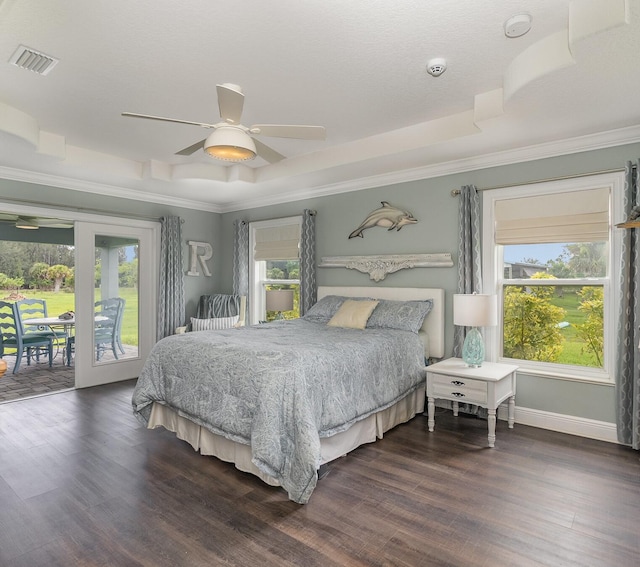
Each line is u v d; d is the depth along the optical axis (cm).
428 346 407
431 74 263
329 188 497
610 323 327
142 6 198
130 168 457
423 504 230
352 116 336
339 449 286
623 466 277
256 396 250
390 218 444
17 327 573
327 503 232
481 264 385
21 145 346
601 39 193
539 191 356
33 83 279
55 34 222
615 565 180
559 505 228
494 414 310
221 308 575
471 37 226
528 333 373
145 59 249
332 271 501
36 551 190
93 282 497
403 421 365
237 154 267
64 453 299
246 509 226
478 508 226
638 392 299
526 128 310
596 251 340
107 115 334
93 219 493
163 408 336
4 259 720
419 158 386
